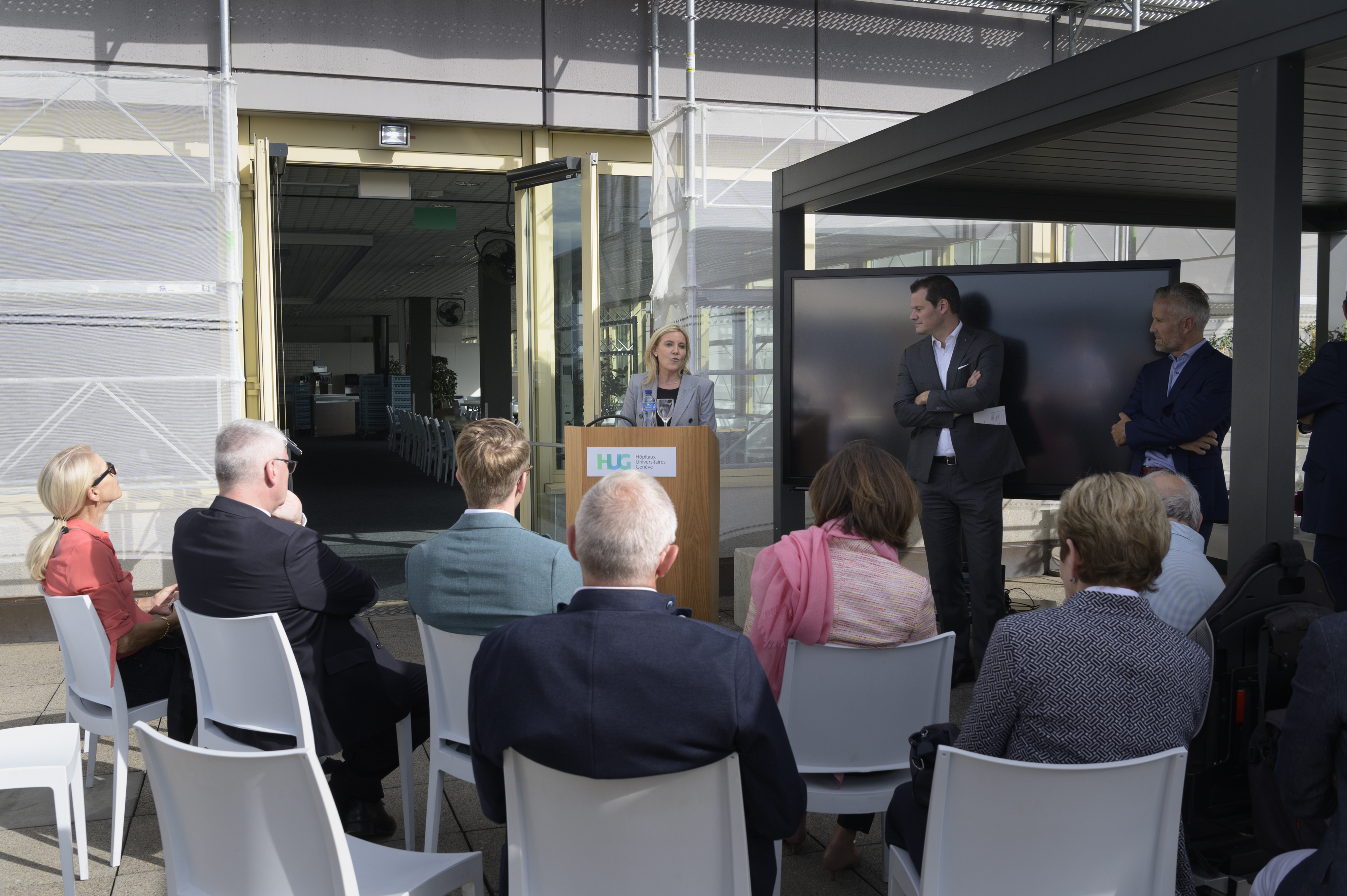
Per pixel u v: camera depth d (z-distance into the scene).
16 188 4.94
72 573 2.82
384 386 22.52
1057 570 6.55
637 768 1.49
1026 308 4.24
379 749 2.86
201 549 2.54
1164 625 1.73
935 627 2.43
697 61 6.54
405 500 10.51
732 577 6.07
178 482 5.15
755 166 6.00
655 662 1.50
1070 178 4.58
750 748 1.52
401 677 2.77
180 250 5.12
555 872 1.60
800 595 2.32
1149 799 1.60
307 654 2.58
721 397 5.97
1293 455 2.54
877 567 2.36
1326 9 2.31
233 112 5.18
